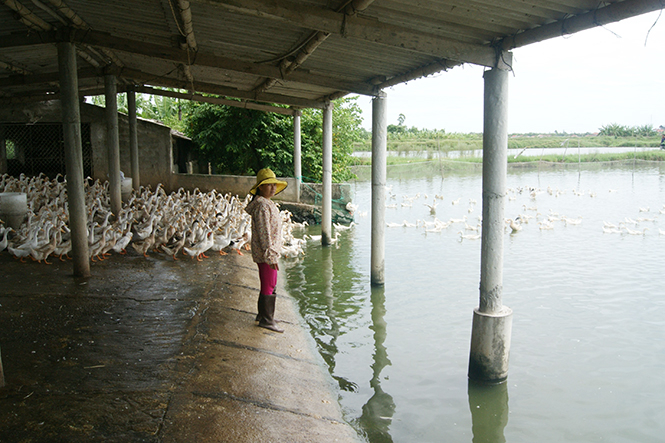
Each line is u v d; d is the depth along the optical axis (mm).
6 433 3398
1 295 6480
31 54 9812
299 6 5035
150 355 4980
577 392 5512
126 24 7539
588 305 8617
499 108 5270
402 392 5461
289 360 5703
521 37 5094
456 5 4723
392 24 5453
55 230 8945
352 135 23781
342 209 18750
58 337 5242
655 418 4996
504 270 11156
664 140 53344
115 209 12523
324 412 4723
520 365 6191
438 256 12797
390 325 7609
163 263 9211
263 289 6320
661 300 8875
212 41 7809
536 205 23000
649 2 3934
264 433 3934
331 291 9453
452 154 49594
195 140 22953
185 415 3912
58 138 19375
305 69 8883
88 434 3484
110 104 12172
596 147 59844
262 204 5941
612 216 19438
